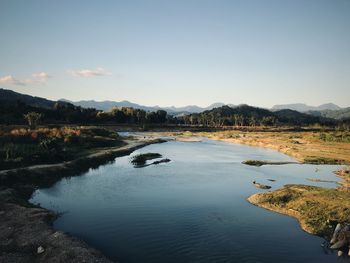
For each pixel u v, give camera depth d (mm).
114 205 42281
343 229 30719
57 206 41438
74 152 79875
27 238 29500
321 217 36094
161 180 57844
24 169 54062
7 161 57562
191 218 37656
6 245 28094
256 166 75500
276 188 52781
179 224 35656
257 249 29625
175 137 166750
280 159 88625
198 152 102625
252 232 33656
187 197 46656
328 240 31641
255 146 129875
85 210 40031
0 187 45375
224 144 136125
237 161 83438
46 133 91312
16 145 70562
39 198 44938
